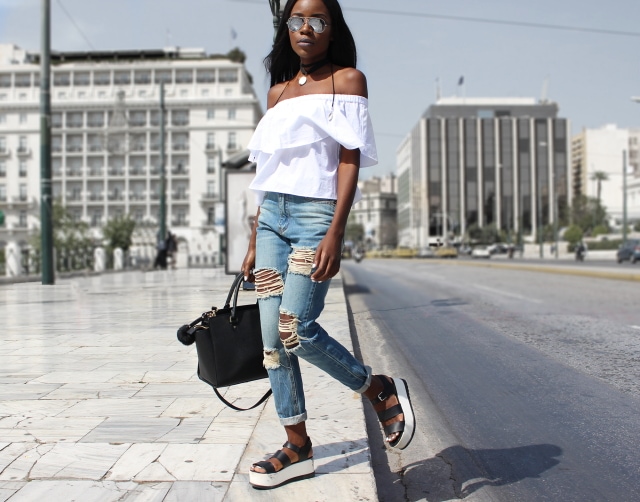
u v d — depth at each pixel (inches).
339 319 314.2
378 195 6112.2
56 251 1088.8
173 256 1232.8
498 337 308.3
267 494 102.6
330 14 103.8
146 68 3361.2
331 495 101.8
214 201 3299.7
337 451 122.0
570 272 872.9
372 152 101.0
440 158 4985.2
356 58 108.4
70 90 3405.5
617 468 135.9
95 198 3410.4
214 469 113.7
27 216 3393.2
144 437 132.5
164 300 442.3
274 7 211.9
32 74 3412.9
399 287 682.8
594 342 288.8
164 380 187.0
